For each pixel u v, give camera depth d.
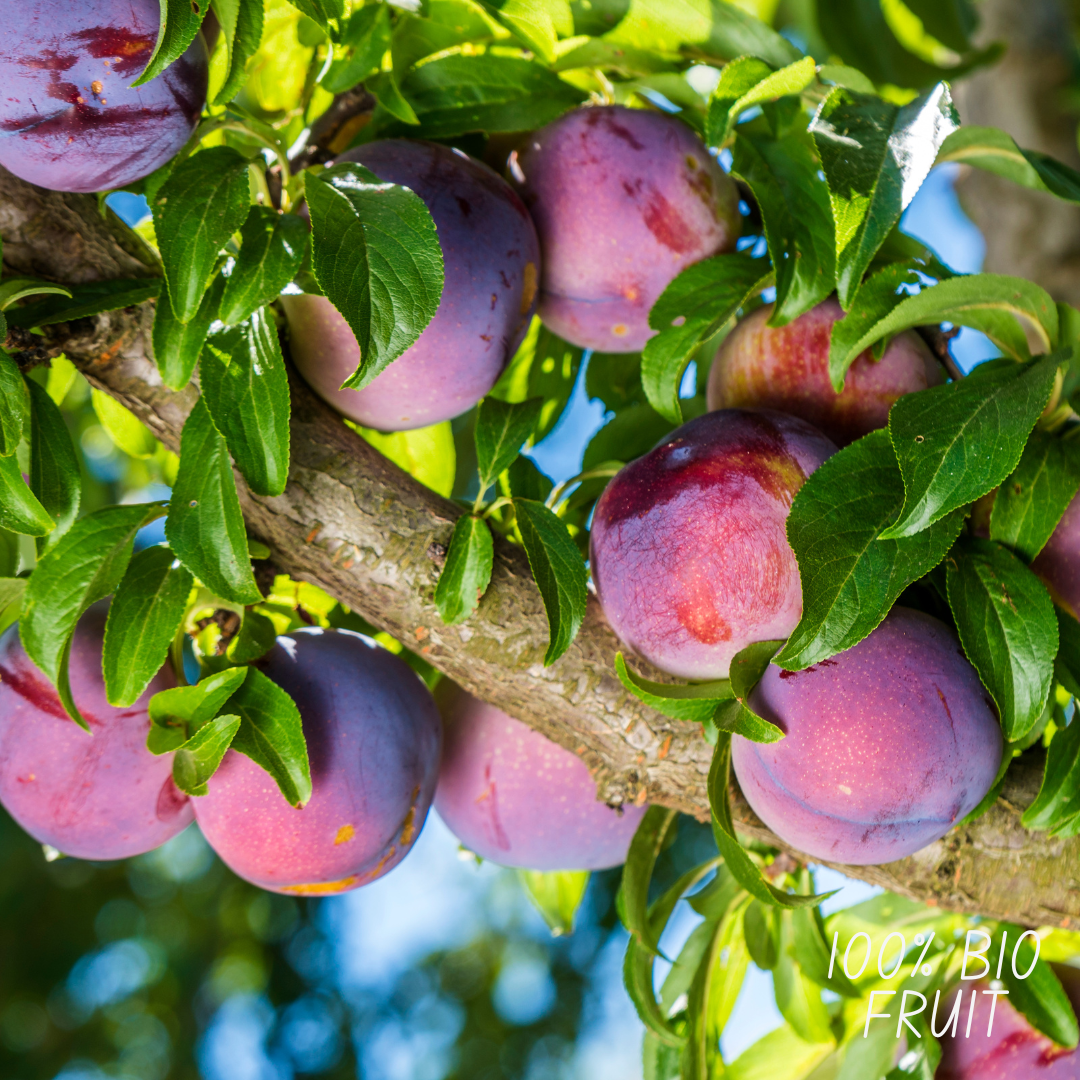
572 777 0.65
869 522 0.58
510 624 0.62
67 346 0.60
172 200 0.58
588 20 0.64
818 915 0.67
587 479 0.66
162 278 0.61
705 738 0.62
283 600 0.66
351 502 0.62
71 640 0.61
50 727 0.61
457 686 0.66
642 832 0.65
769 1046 0.69
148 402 0.61
